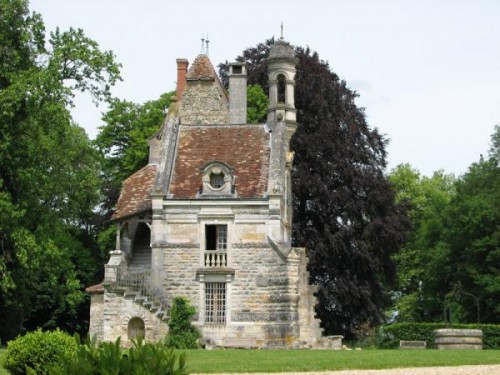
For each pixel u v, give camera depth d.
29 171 47.78
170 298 52.53
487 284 72.31
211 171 53.72
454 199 80.44
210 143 57.00
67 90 47.47
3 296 50.59
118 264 51.69
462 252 76.56
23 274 50.28
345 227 68.38
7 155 46.72
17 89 45.84
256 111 72.38
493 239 73.19
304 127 70.56
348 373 29.28
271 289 51.94
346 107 71.75
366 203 69.25
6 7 48.03
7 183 48.25
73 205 64.38
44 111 47.22
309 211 69.25
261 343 51.53
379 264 68.56
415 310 98.12
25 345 26.81
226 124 58.12
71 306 72.69
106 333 50.41
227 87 76.50
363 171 70.12
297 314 51.50
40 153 49.38
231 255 52.59
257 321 51.84
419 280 99.19
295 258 51.78
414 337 63.72
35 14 49.25
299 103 70.81
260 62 75.81
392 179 103.00
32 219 50.31
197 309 52.34
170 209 53.41
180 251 52.97
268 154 55.81
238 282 52.28
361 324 70.81
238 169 54.88
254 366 31.14
